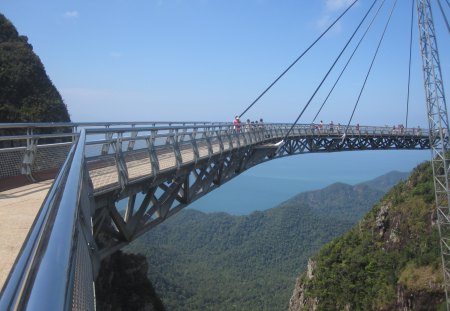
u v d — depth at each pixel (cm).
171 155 2180
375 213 6269
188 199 2264
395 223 5319
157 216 1941
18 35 5500
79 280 369
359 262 5303
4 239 696
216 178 3014
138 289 2845
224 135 2856
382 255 5172
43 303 184
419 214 5000
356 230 6353
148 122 2505
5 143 2353
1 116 4225
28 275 213
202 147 2842
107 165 1369
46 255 233
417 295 4031
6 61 4703
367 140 6594
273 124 5047
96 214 1284
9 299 188
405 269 4519
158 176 1672
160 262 14750
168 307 10125
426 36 4438
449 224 4169
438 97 4462
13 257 621
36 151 1390
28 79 4706
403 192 5847
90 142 1151
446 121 4428
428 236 4644
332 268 5659
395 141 6956
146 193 1705
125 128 1355
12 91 4506
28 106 4544
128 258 3022
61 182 428
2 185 1181
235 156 3269
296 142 5591
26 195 1054
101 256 1398
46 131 3366
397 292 4309
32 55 5103
